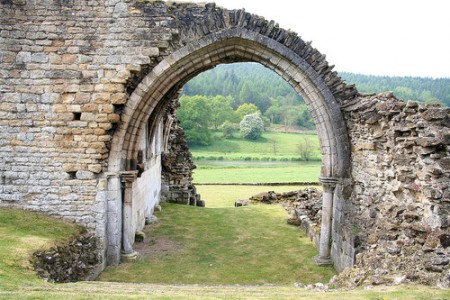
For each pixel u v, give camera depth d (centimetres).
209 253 1205
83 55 1032
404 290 585
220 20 1066
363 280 703
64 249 913
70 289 684
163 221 1587
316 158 5559
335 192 1110
